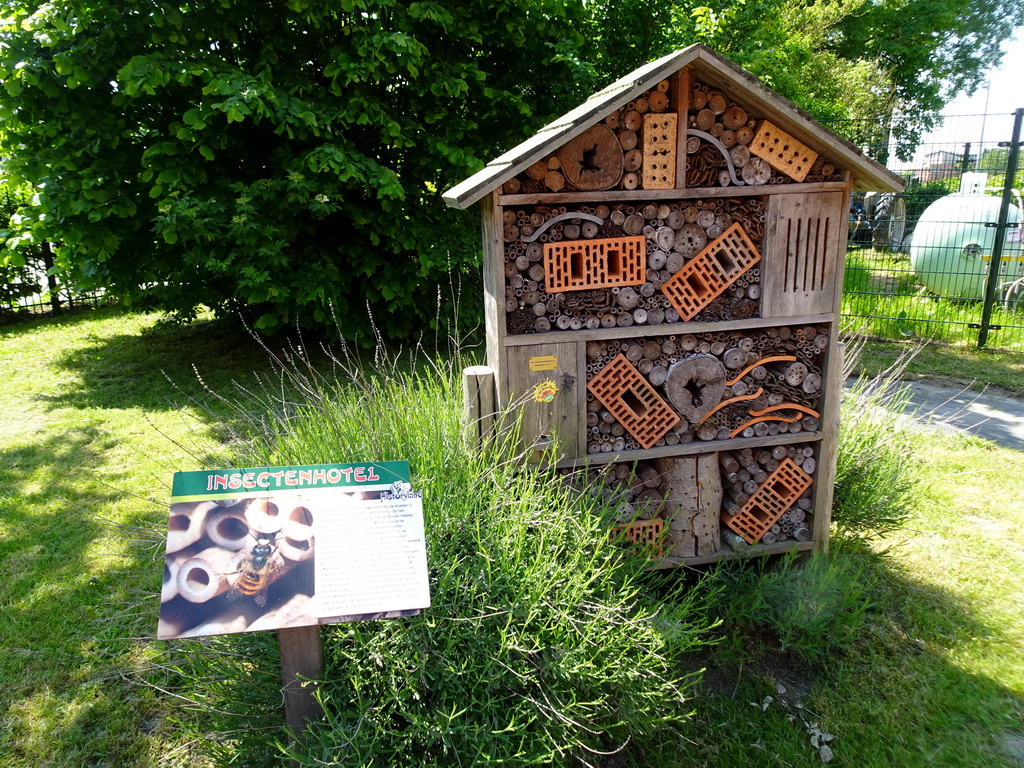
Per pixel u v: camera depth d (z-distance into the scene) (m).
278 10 6.55
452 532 2.47
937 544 3.75
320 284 6.62
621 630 2.27
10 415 5.79
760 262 3.03
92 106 6.31
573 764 2.31
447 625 2.19
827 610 2.97
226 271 6.22
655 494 3.17
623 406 3.01
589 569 2.44
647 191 2.81
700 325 2.97
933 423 5.37
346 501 2.06
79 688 2.73
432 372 6.36
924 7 21.20
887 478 3.59
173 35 6.11
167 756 2.44
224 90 5.66
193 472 2.01
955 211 9.62
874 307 8.80
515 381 2.88
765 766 2.39
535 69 7.79
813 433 3.19
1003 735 2.51
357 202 7.10
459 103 7.36
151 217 6.52
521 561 2.37
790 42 12.36
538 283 2.88
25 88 6.10
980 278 9.43
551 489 2.75
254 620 1.87
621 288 2.93
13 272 10.07
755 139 2.88
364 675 2.12
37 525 3.94
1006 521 3.98
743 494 3.22
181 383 6.61
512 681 2.12
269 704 2.19
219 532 1.96
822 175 2.97
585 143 2.75
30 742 2.47
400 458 2.78
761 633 3.05
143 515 4.04
